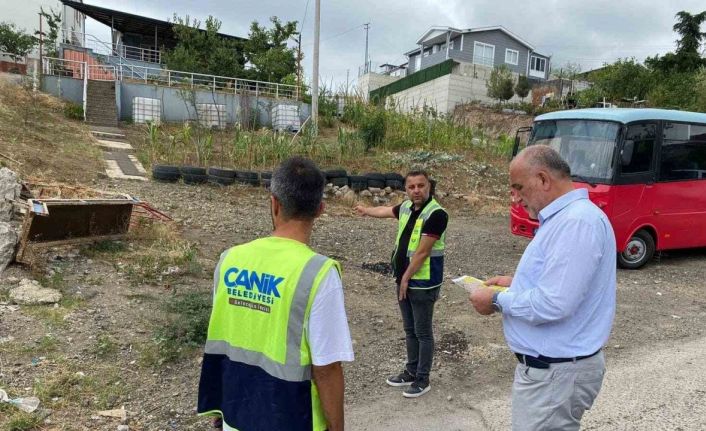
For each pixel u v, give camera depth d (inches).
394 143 756.6
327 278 74.2
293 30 1371.8
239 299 78.8
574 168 344.8
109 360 171.3
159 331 188.4
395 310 242.7
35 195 320.5
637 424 152.3
